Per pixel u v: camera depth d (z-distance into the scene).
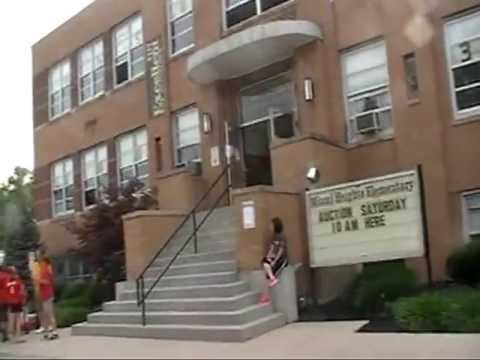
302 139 14.95
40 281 14.36
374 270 13.75
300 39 16.45
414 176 12.64
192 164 19.09
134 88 22.70
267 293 12.77
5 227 25.97
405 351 9.26
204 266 14.31
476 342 9.55
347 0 16.28
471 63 14.38
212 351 10.55
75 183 25.59
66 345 12.77
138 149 22.53
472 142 14.14
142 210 18.25
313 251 13.73
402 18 15.28
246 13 18.47
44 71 27.94
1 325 14.36
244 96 18.83
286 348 10.27
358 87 16.06
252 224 13.38
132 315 13.70
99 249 19.02
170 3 21.22
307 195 13.94
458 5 14.54
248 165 18.47
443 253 14.18
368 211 13.10
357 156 15.80
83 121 25.25
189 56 19.34
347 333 11.07
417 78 14.96
